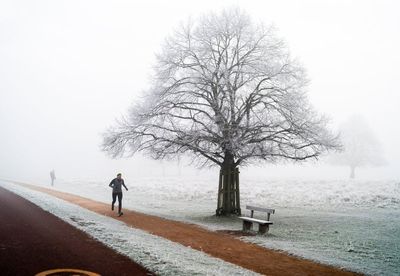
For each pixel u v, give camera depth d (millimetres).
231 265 10031
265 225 16250
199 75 22172
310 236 16172
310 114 21656
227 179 22109
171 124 22516
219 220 20422
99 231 13477
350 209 27734
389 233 17266
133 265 9195
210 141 20953
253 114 21641
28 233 12266
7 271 8055
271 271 9867
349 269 10602
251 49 22562
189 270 8953
